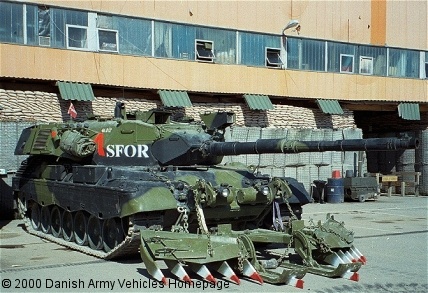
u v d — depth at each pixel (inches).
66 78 841.5
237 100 1027.3
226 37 990.4
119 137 548.7
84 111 862.5
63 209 580.4
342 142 418.0
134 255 498.0
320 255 458.3
